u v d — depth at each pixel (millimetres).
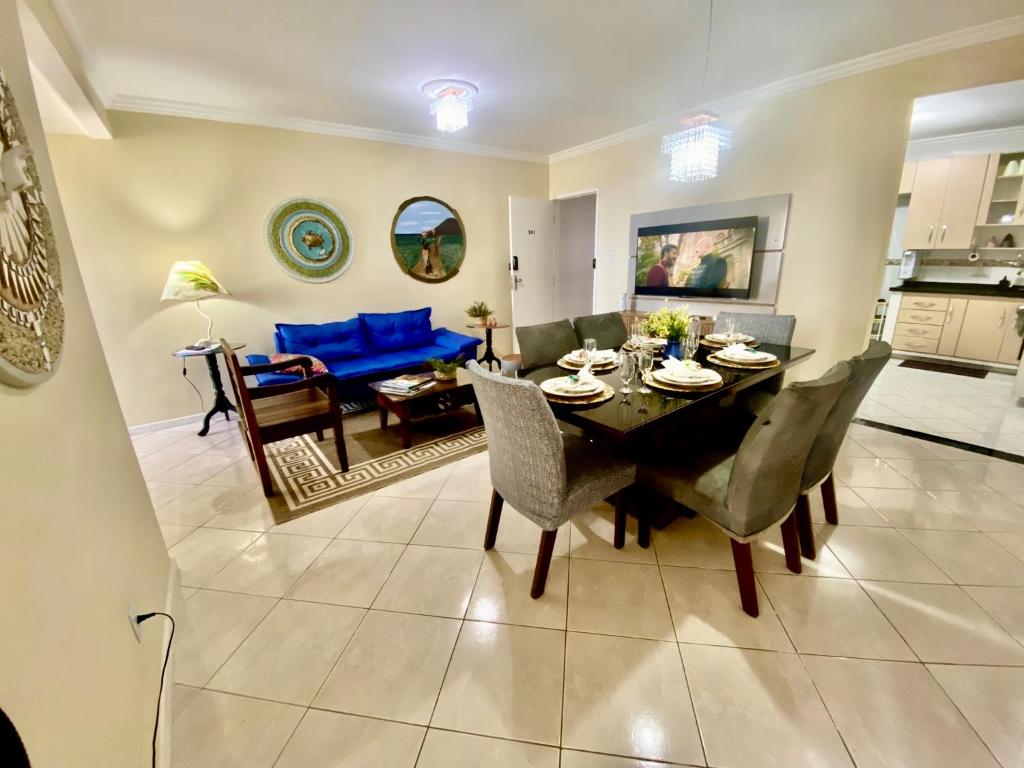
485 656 1424
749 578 1513
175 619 1590
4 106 909
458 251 4965
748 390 2572
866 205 3029
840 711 1215
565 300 6773
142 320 3363
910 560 1788
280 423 2443
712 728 1185
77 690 805
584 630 1511
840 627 1481
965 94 3270
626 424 1501
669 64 2830
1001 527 1989
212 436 3393
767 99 3336
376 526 2156
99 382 1320
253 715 1254
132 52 2434
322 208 3994
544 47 2545
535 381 2117
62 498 907
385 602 1664
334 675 1371
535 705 1262
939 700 1235
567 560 1865
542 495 1551
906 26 2439
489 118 3834
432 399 3094
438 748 1159
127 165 3139
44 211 1084
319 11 2119
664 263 4305
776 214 3441
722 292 3877
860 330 3189
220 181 3492
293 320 4031
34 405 853
